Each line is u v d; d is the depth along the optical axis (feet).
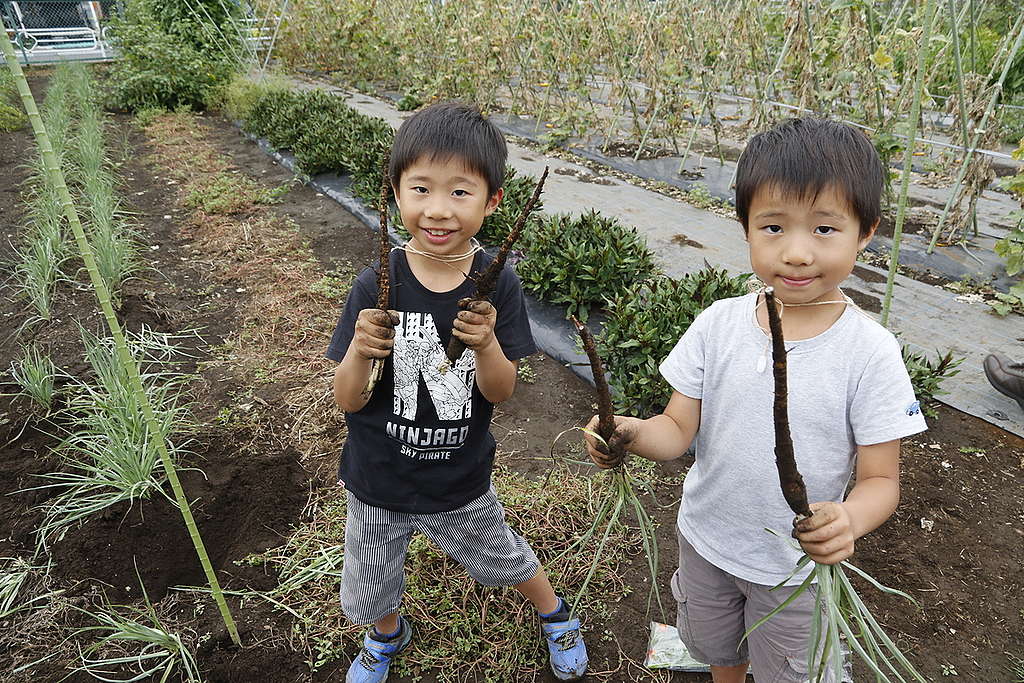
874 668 4.85
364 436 6.52
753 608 5.91
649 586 9.23
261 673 8.23
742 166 4.92
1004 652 8.35
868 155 4.61
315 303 17.13
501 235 18.54
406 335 6.10
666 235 20.88
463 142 5.51
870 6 20.85
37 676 8.23
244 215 23.50
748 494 5.47
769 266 4.85
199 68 40.78
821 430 5.13
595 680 8.09
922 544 9.84
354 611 7.27
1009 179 16.47
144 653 8.41
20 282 18.26
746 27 27.50
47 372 14.01
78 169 26.02
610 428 5.12
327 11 48.08
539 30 32.83
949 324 15.49
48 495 10.82
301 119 30.58
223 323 16.46
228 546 9.98
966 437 12.00
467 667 8.21
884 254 18.92
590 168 28.30
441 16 36.73
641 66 29.63
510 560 7.22
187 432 12.17
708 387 5.60
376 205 22.36
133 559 9.67
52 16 73.41
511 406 13.29
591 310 15.71
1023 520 10.21
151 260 19.94
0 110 34.73
